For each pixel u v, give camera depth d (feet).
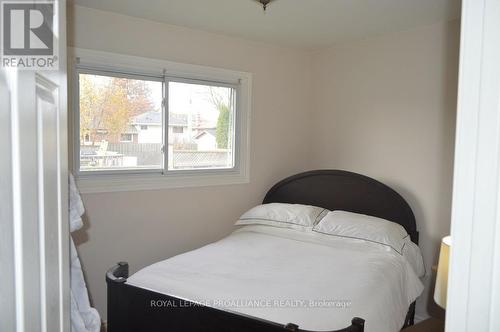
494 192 1.80
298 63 12.74
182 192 10.64
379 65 10.94
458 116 1.93
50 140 2.36
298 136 12.90
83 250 9.15
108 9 9.00
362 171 11.48
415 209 10.20
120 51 9.37
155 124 10.23
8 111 1.59
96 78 9.31
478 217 1.86
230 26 10.23
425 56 9.89
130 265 9.84
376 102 11.06
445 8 8.61
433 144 9.77
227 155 11.66
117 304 6.56
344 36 11.03
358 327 4.98
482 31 1.82
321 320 5.58
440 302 6.16
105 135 9.50
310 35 10.96
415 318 10.11
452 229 1.98
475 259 1.88
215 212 11.30
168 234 10.44
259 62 11.83
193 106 10.87
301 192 11.90
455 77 9.29
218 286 6.68
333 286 6.85
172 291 6.50
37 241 1.99
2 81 1.52
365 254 8.79
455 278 1.97
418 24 9.78
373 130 11.15
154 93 10.17
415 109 10.14
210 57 10.85
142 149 10.07
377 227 9.39
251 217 10.95
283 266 7.90
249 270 7.61
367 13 9.04
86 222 9.16
